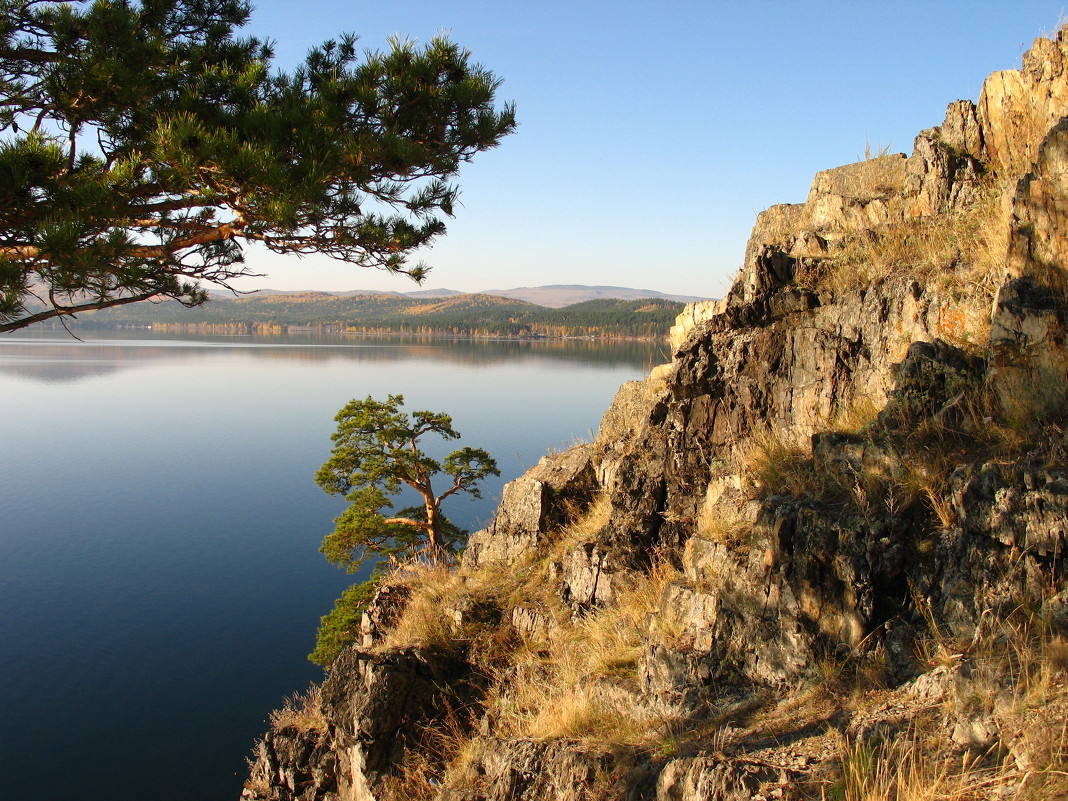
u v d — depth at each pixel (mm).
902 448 3904
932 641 3199
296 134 5762
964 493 3303
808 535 3840
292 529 79438
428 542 22297
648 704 4449
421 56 6387
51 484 101312
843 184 7254
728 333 6383
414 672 6504
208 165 5383
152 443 135500
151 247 5578
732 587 4309
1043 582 2885
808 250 6504
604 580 6488
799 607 3803
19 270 4609
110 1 5922
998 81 5688
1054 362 3590
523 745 4586
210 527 79875
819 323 5691
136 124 5723
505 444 106750
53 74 5438
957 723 2592
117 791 31375
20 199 4828
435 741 6152
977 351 4246
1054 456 3164
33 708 39281
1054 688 2395
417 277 6711
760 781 2814
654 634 5012
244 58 7148
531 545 8188
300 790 7047
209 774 32906
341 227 6152
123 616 53781
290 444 135250
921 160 6098
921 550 3523
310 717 7891
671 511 6398
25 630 50844
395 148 5844
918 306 4930
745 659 4066
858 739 2660
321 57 7133
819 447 4402
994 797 2156
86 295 5219
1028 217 4039
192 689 41906
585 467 8586
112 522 81938
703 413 6387
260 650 47812
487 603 7406
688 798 3012
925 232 5656
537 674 6039
